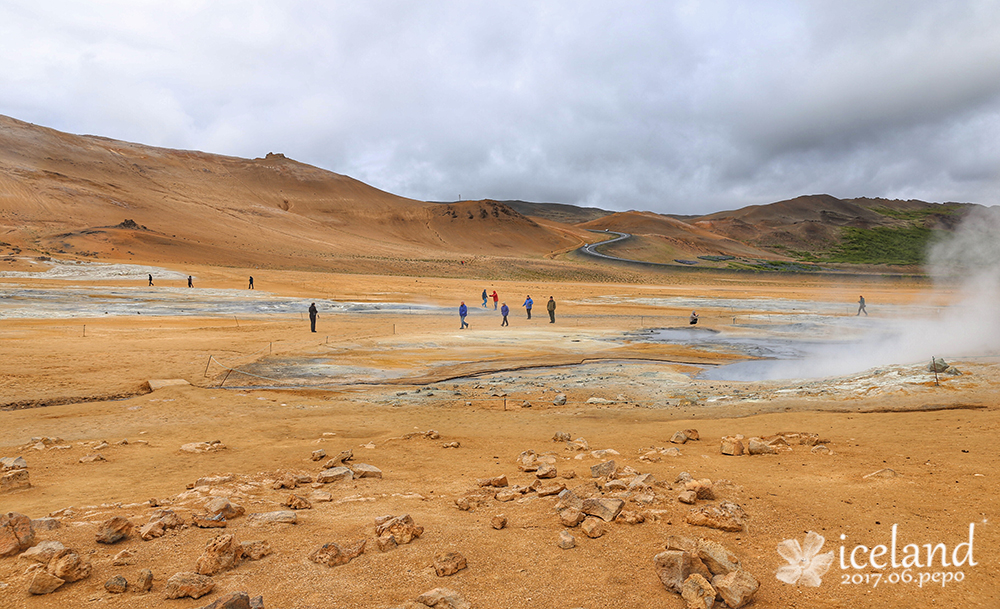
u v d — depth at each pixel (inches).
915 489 221.6
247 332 1117.1
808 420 416.2
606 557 163.8
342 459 319.6
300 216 7426.2
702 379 708.7
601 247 7180.1
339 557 160.2
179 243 3720.5
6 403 513.7
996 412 385.7
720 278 4598.9
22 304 1401.3
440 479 277.1
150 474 293.9
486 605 135.6
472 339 1069.1
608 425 438.9
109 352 804.6
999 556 155.3
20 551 160.2
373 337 1071.0
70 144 7549.2
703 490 218.4
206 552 155.3
